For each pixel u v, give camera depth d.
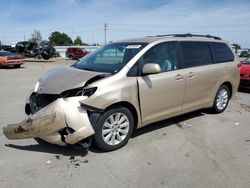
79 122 3.88
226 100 6.65
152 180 3.56
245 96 9.05
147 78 4.62
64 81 4.31
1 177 3.58
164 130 5.37
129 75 4.45
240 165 3.98
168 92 4.97
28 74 16.02
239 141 4.89
